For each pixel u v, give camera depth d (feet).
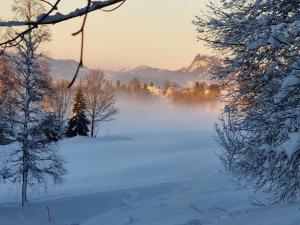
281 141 28.35
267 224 26.37
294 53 28.12
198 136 211.00
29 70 80.18
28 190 102.01
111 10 6.91
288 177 30.53
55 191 100.42
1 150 94.22
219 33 36.70
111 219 53.26
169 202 57.82
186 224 38.75
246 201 46.39
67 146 185.68
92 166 137.18
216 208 46.34
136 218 49.34
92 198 80.02
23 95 80.94
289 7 29.86
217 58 38.81
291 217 26.14
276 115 25.73
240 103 36.32
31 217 73.00
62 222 71.15
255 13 33.24
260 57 31.78
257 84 33.91
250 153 34.06
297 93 24.49
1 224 67.97
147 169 122.52
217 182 64.54
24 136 81.92
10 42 6.74
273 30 24.54
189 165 121.49
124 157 153.89
